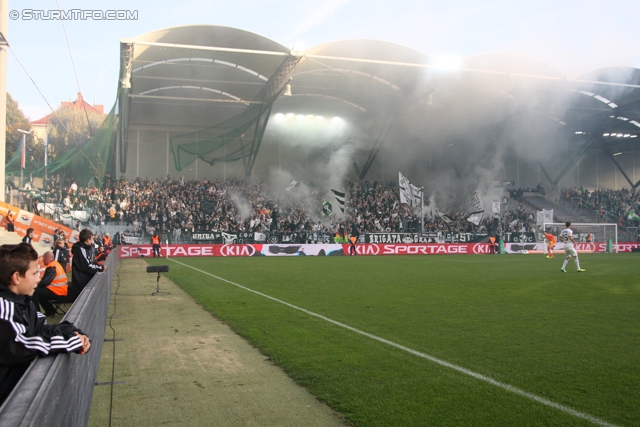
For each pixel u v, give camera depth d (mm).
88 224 29688
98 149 27328
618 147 49875
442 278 15742
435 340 6629
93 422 3830
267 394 4508
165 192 35188
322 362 5516
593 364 5426
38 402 1695
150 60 27609
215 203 35562
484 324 7785
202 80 32000
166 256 30703
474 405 4160
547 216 37344
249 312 9000
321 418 3938
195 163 40438
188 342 6609
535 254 35812
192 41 26031
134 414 4012
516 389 4566
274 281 14867
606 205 47156
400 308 9453
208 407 4172
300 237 34688
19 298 2812
